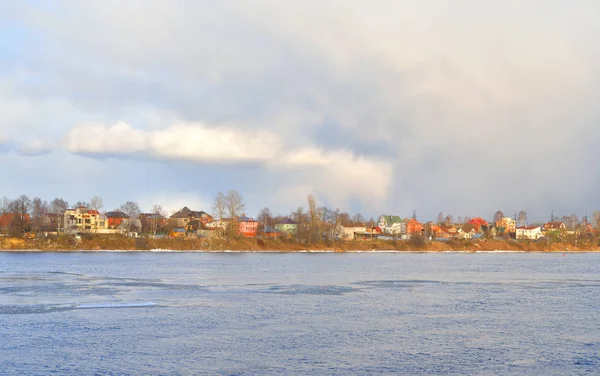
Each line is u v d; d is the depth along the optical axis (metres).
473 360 50.81
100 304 80.69
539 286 114.00
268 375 45.69
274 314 73.38
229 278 126.06
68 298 87.12
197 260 197.25
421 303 85.25
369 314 74.12
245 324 66.06
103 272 139.12
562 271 160.50
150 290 99.69
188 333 60.69
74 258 197.38
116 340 56.94
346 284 114.69
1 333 59.72
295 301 86.19
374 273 145.75
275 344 55.91
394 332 62.28
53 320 67.31
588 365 49.59
